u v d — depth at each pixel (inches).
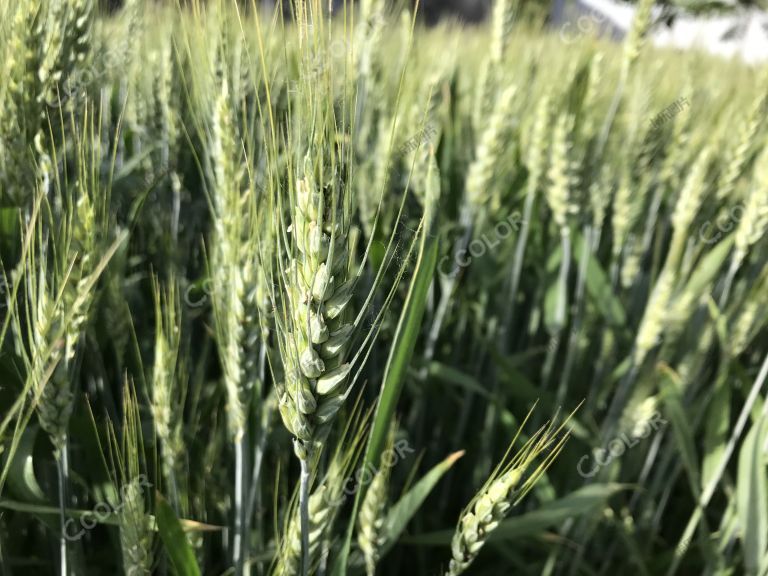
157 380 9.8
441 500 18.3
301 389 6.6
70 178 11.9
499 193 21.0
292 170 7.3
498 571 17.7
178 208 17.2
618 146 21.1
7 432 10.6
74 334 8.9
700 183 14.9
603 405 19.5
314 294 6.3
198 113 12.3
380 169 15.6
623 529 16.0
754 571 13.4
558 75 23.0
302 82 6.5
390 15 18.4
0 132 10.5
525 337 22.4
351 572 11.8
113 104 20.6
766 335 20.9
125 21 17.3
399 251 12.3
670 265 15.1
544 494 16.2
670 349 16.7
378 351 16.4
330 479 9.6
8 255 12.1
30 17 10.3
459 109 22.5
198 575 9.0
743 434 19.8
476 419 20.4
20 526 12.8
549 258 18.9
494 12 19.7
